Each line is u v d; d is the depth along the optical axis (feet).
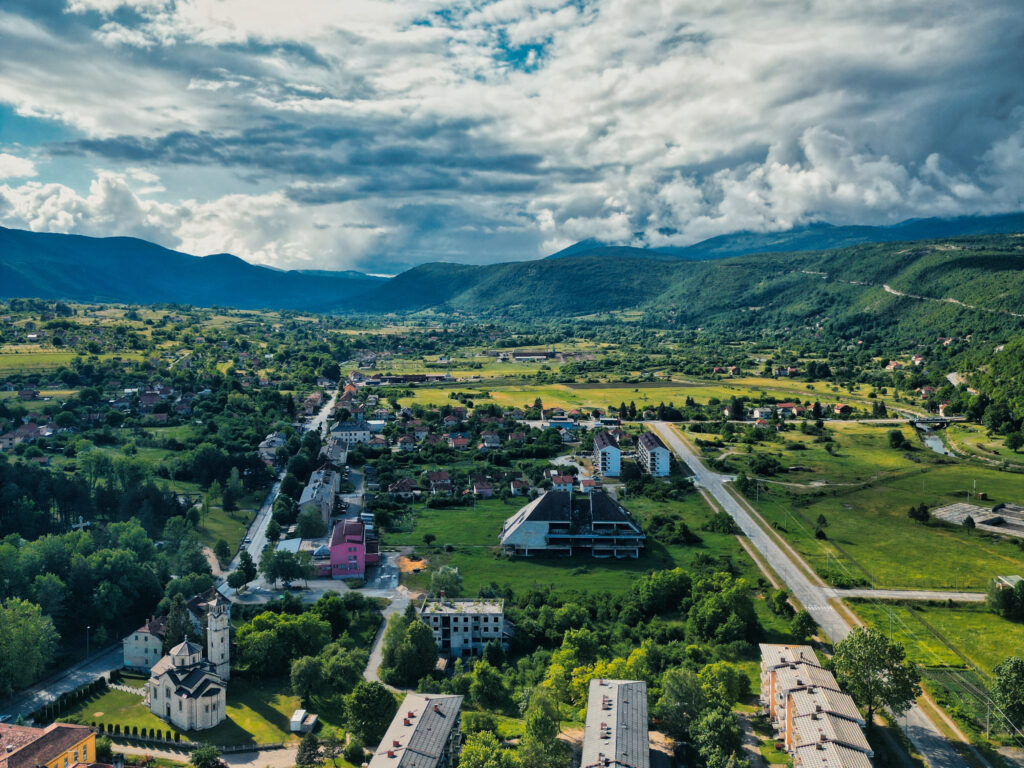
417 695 579.48
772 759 531.50
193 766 531.09
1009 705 568.82
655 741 557.33
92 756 533.55
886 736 561.43
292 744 574.56
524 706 602.85
